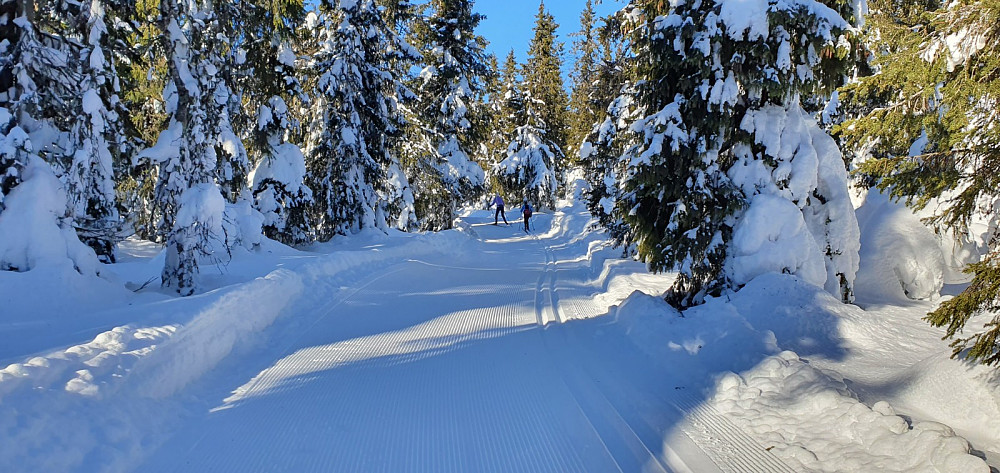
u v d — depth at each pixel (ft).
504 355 20.06
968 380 12.64
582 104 112.27
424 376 17.85
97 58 23.68
